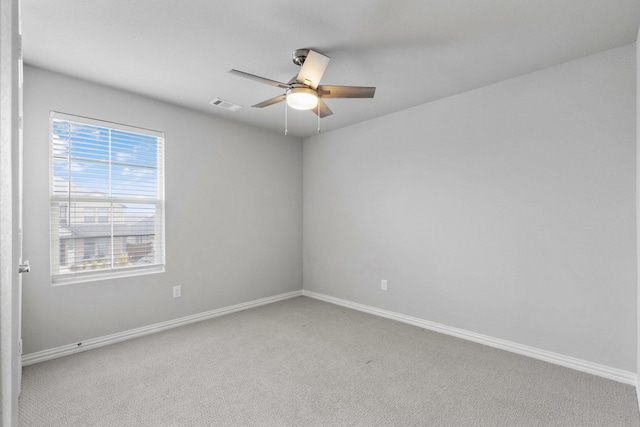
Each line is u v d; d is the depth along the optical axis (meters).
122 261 3.14
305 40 2.27
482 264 3.01
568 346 2.55
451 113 3.22
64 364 2.59
